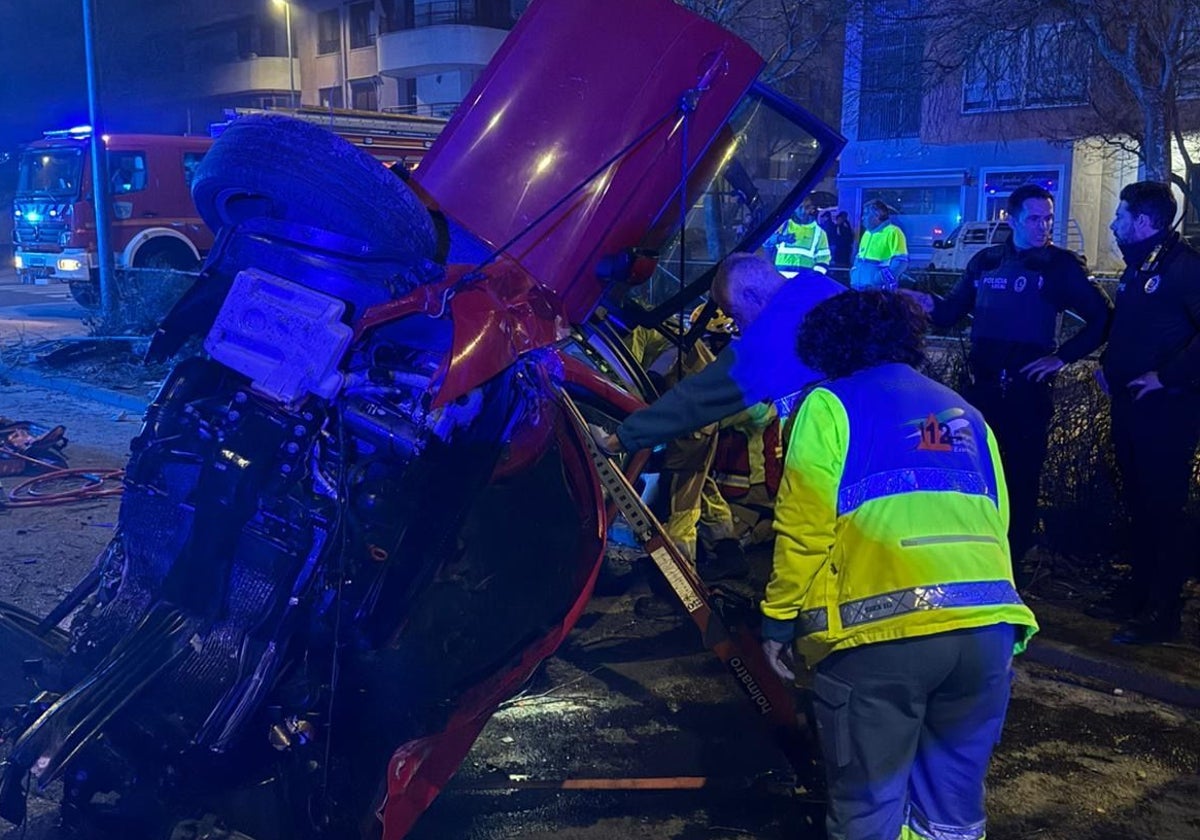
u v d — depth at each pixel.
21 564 5.79
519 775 3.87
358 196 3.19
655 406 3.44
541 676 4.64
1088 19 15.80
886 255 11.80
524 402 3.47
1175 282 4.55
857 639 2.66
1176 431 4.62
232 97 47.81
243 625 2.96
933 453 2.75
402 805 2.88
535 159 4.33
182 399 3.21
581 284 4.29
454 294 3.32
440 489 3.26
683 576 3.42
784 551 2.79
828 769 2.82
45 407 10.52
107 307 15.12
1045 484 5.97
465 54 38.78
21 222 19.11
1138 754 4.04
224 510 2.99
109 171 17.55
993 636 2.67
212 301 3.34
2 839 3.27
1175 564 4.75
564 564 3.83
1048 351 5.02
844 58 26.97
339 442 3.01
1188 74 17.55
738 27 16.16
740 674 3.44
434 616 3.68
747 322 3.80
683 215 4.77
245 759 2.98
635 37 4.46
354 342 3.09
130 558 3.26
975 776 2.79
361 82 44.09
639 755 4.04
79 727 2.80
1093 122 21.48
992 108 24.97
